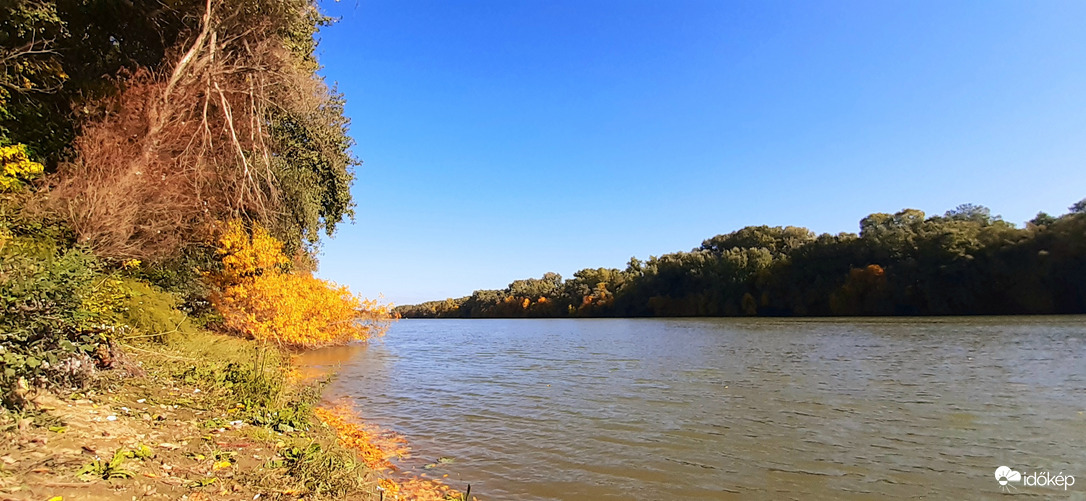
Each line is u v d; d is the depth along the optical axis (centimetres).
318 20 1650
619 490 664
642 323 6738
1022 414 1096
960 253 5547
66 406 525
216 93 1324
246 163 1441
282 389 919
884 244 6297
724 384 1541
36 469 375
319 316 2030
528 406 1214
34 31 962
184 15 1297
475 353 2788
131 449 464
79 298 562
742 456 816
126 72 1238
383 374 1803
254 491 456
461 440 897
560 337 4375
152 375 816
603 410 1163
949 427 998
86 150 1002
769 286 7256
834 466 771
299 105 1563
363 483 568
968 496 657
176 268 1483
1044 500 648
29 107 1029
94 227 912
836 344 2792
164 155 1186
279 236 1833
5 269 477
